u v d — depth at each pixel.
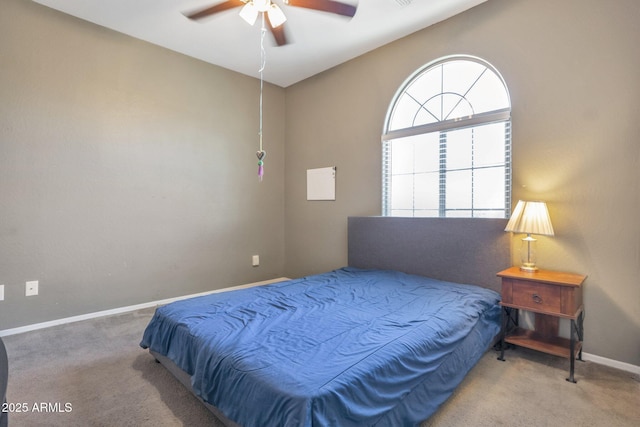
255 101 4.26
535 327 2.52
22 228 2.76
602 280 2.26
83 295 3.05
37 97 2.79
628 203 2.16
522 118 2.58
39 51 2.79
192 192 3.73
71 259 2.99
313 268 4.22
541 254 2.50
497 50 2.70
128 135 3.28
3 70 2.65
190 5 2.76
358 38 3.29
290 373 1.31
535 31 2.51
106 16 2.94
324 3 2.28
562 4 2.39
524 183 2.58
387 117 3.46
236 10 2.71
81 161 3.02
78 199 3.01
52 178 2.88
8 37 2.66
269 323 1.87
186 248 3.69
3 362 0.79
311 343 1.60
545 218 2.28
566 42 2.38
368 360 1.42
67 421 1.65
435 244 3.01
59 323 2.93
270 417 1.22
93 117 3.07
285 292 2.53
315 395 1.17
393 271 3.22
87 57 3.03
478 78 2.91
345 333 1.71
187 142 3.68
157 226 3.48
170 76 3.53
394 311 2.08
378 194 3.53
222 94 3.95
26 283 2.78
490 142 2.86
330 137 3.99
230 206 4.05
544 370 2.17
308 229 4.27
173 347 1.94
